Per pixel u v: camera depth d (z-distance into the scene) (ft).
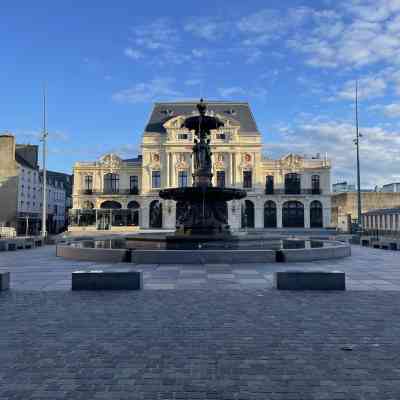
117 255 55.06
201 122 69.97
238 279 40.19
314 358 18.89
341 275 34.96
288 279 34.99
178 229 71.10
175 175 215.51
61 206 267.80
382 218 179.93
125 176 223.10
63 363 18.30
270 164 219.20
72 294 33.32
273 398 14.90
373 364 18.17
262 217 214.48
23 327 23.89
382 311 27.50
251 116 227.20
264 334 22.45
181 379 16.55
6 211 198.18
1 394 15.24
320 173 217.56
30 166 223.10
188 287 36.04
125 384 16.08
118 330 23.25
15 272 47.01
